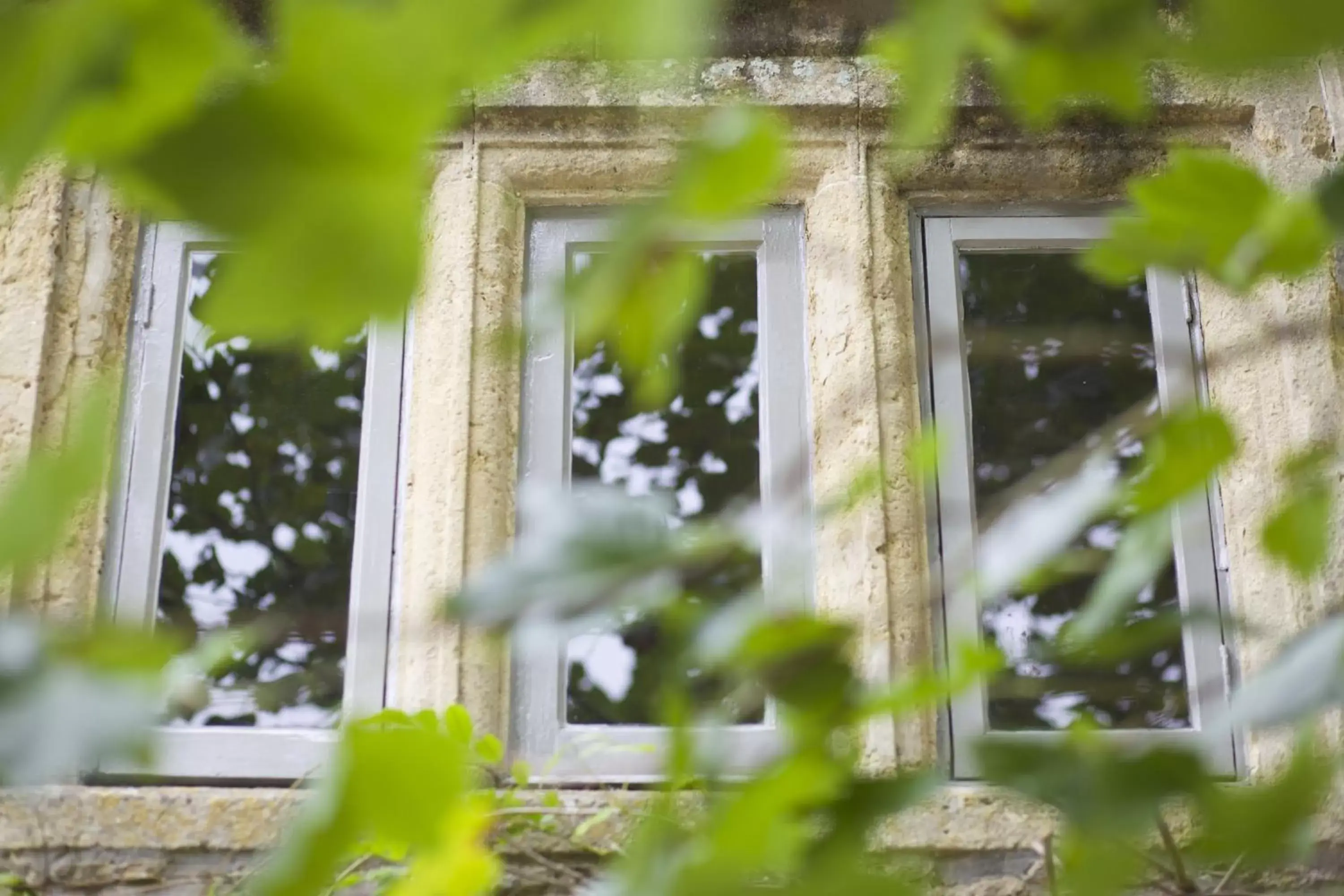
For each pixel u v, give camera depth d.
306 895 0.57
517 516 3.62
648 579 0.70
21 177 0.45
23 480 0.47
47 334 3.64
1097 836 0.69
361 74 0.43
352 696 3.38
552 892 3.03
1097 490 0.73
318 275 0.44
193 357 3.84
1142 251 1.03
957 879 3.09
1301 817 0.67
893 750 3.22
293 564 3.63
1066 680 3.39
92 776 3.24
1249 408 3.67
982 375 3.88
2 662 0.53
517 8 0.42
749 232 3.97
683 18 0.41
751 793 0.67
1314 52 0.56
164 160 0.44
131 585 3.54
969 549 0.85
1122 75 0.78
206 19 0.43
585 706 3.44
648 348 0.63
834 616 3.33
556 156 3.97
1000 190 4.04
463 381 3.67
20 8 0.43
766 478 3.69
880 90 3.98
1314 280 3.72
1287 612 3.38
